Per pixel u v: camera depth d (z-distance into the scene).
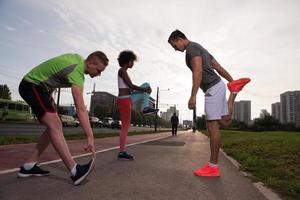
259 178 4.22
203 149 8.95
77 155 6.11
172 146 9.62
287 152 7.19
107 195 3.09
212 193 3.37
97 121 51.94
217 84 4.44
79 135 13.52
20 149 6.79
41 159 5.27
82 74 3.64
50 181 3.61
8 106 38.84
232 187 3.70
